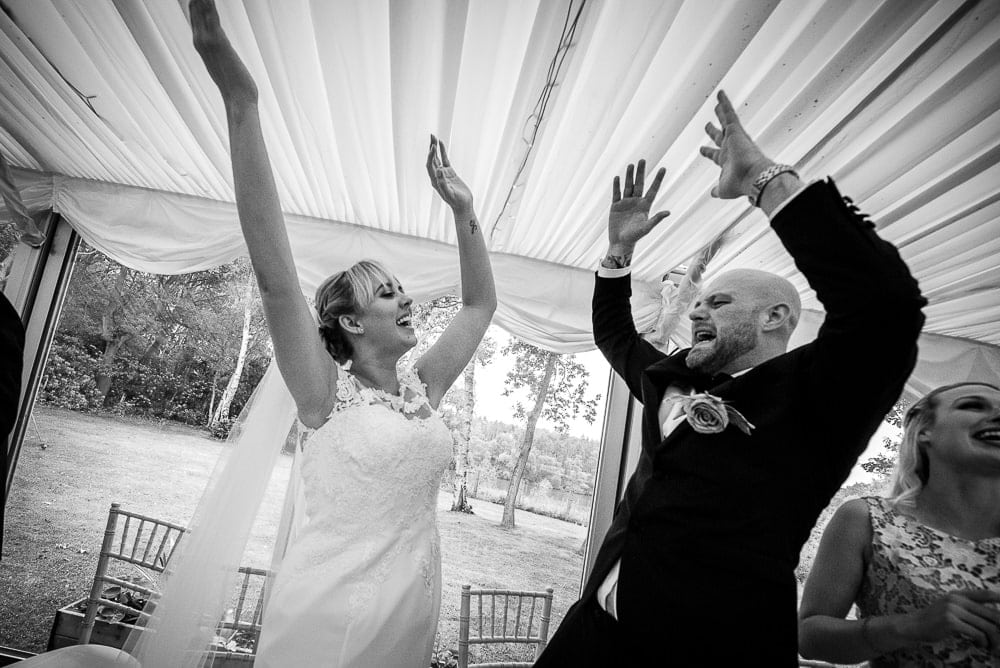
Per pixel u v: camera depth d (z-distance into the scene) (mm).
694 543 1121
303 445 1672
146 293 5766
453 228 4656
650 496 1228
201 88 3270
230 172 4254
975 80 2361
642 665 1100
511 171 3693
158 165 4430
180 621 1701
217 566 1758
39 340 4820
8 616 4750
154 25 2877
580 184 3682
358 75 3012
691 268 4172
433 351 1941
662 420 1370
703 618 1066
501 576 5707
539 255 5012
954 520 1535
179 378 5699
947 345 5285
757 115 2789
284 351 1516
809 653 1459
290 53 2947
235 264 5965
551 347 4980
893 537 1508
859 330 1000
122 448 5457
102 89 3592
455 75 2879
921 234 3670
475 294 2000
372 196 4352
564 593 5707
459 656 3537
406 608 1519
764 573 1061
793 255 1081
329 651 1424
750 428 1150
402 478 1576
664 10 2248
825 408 1098
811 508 1131
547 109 3010
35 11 3025
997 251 3691
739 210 3619
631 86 2732
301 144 3801
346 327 1777
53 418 5367
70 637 3975
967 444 1507
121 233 4816
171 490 5449
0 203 4840
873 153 2941
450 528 5832
